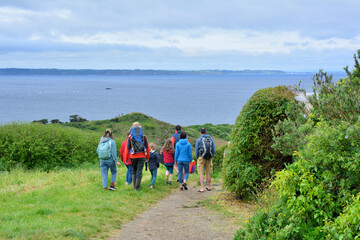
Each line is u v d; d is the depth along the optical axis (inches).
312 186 189.6
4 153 573.3
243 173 338.6
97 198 356.8
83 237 224.5
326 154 191.3
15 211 283.3
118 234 247.9
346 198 183.5
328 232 171.3
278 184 203.3
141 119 2050.9
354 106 215.3
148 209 341.1
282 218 195.9
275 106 334.6
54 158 605.3
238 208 323.9
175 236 246.4
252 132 336.8
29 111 7455.7
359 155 177.6
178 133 504.1
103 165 407.8
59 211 289.6
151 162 449.7
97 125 2006.6
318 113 241.8
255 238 196.4
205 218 297.3
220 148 742.5
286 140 273.9
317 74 251.3
